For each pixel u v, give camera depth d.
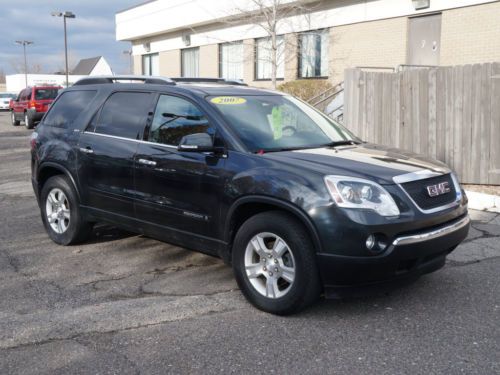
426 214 4.21
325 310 4.48
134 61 28.92
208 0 21.36
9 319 4.33
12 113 28.17
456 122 9.37
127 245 6.42
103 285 5.12
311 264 4.12
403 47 14.64
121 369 3.56
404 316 4.36
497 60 12.58
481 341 3.91
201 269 5.57
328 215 4.00
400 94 9.94
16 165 13.54
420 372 3.49
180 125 5.15
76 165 6.05
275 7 15.70
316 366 3.58
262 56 19.67
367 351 3.78
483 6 12.72
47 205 6.51
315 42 17.50
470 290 4.92
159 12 24.97
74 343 3.93
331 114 13.48
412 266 4.20
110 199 5.70
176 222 5.07
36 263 5.78
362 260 3.96
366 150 5.00
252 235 4.43
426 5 13.81
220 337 4.01
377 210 4.00
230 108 5.07
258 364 3.61
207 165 4.75
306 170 4.23
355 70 10.52
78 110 6.32
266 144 4.80
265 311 4.43
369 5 15.41
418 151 9.84
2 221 7.69
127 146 5.51
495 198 8.27
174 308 4.55
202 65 23.20
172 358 3.71
